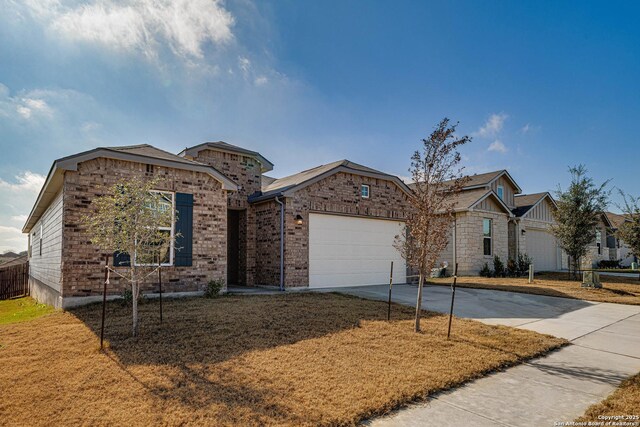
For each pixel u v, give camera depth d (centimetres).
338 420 333
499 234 2000
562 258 2480
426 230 670
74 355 508
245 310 782
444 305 952
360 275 1364
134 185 612
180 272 980
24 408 354
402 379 433
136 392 388
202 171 1023
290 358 498
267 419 331
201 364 471
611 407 376
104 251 874
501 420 348
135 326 595
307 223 1241
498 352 552
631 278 1777
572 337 666
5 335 620
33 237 1769
